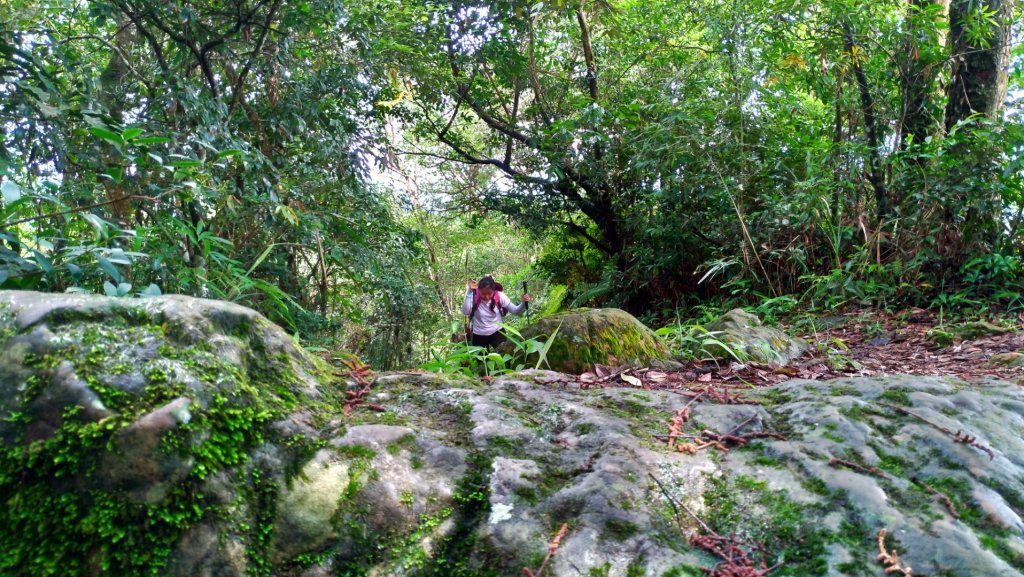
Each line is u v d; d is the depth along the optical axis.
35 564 1.28
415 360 9.94
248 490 1.48
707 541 1.53
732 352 3.46
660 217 9.92
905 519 1.51
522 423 1.93
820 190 7.39
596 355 3.50
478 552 1.52
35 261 2.30
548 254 14.36
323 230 6.09
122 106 4.98
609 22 10.35
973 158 6.30
